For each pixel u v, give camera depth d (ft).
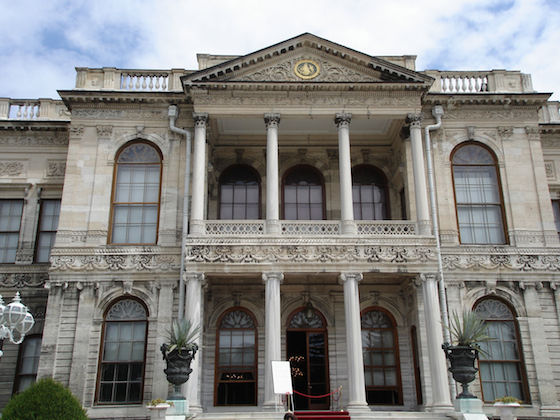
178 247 87.04
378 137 102.17
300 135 101.50
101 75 96.68
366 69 91.91
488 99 95.25
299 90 90.89
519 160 94.43
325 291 94.22
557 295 87.71
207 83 89.61
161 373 81.41
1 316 52.47
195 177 86.99
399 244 84.23
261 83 89.86
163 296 85.05
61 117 106.11
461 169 94.53
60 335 83.15
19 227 101.30
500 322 87.25
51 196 102.47
